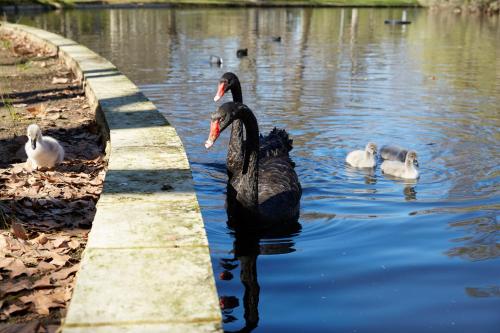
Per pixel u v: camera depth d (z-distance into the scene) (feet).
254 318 11.76
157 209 12.72
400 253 15.28
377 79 42.83
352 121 30.55
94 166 20.36
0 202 16.22
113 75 30.01
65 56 39.75
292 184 19.48
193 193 13.74
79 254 13.39
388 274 13.97
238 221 17.83
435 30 93.25
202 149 25.40
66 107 27.89
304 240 16.37
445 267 14.35
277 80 41.57
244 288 13.19
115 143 17.83
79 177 18.92
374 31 88.89
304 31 85.35
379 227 17.24
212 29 83.20
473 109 33.37
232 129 22.12
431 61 53.72
